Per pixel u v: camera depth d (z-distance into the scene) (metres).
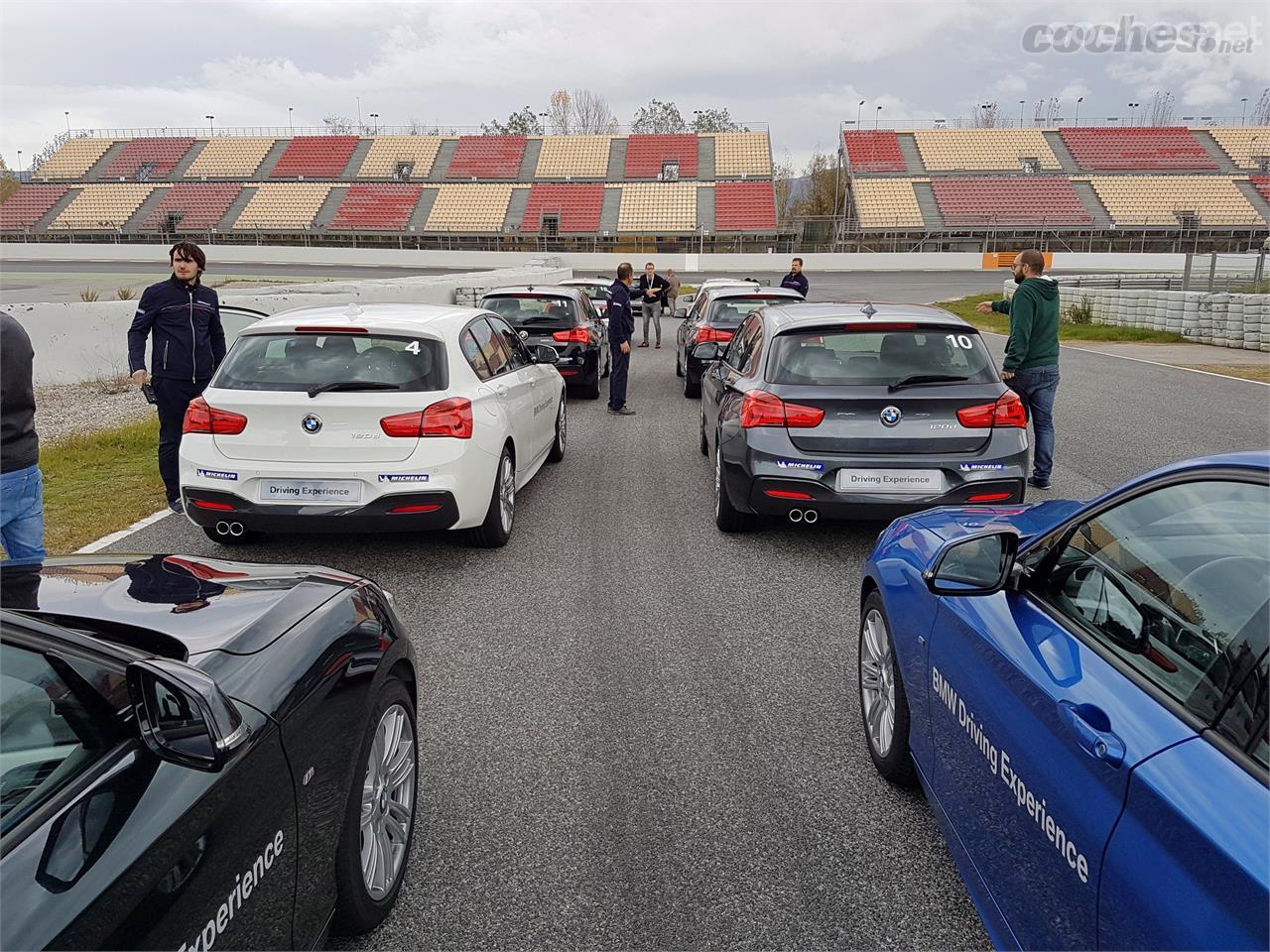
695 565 5.56
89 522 6.31
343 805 2.24
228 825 1.72
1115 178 57.91
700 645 4.38
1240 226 51.91
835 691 3.89
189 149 67.69
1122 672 1.81
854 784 3.16
